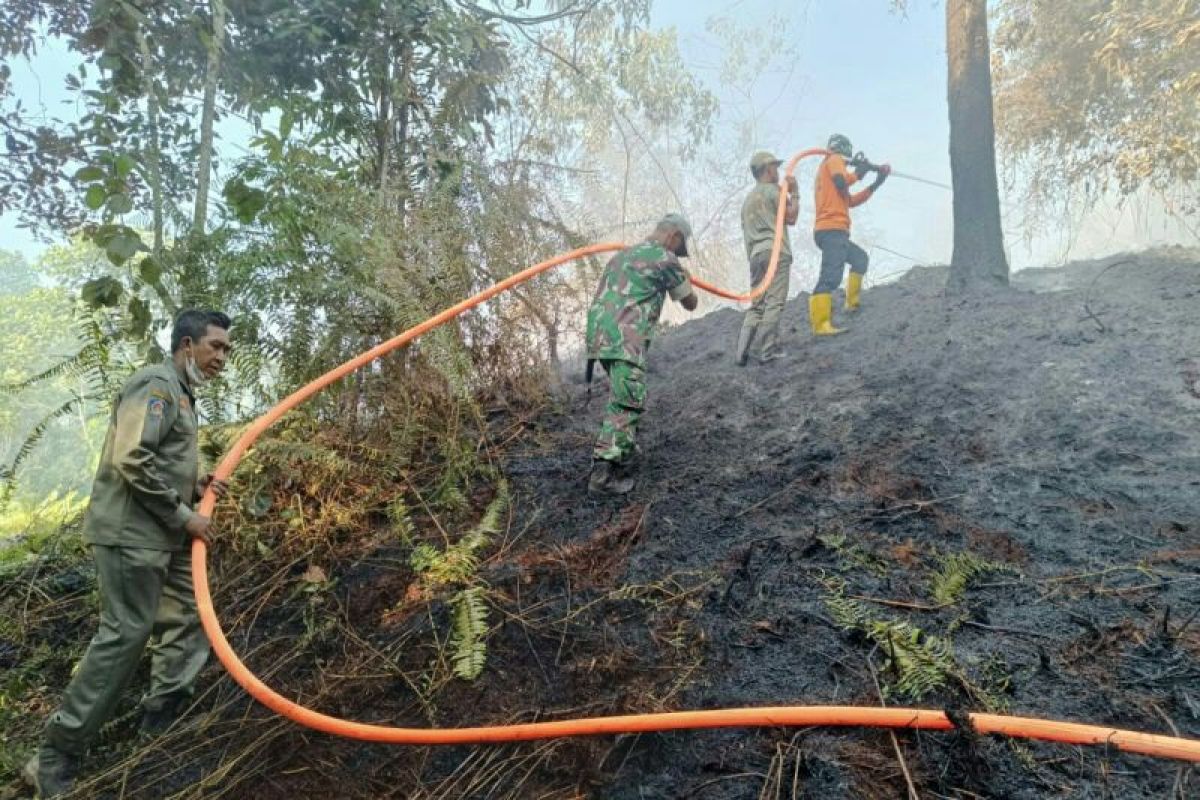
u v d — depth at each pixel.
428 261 4.54
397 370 4.24
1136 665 2.09
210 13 4.80
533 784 2.12
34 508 6.16
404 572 3.24
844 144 5.71
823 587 2.66
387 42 5.39
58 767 2.44
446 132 5.41
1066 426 3.36
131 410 2.49
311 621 3.01
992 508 2.95
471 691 2.52
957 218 5.39
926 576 2.63
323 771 2.33
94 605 3.53
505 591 2.97
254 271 3.85
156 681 2.67
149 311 3.87
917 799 1.79
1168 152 5.81
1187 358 3.62
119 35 4.43
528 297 4.89
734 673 2.33
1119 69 6.00
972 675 2.13
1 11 4.39
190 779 2.41
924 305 5.30
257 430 3.06
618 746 2.15
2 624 3.34
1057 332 4.24
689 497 3.47
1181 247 5.36
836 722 1.97
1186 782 1.73
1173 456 2.99
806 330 5.54
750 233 5.17
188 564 2.77
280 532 3.58
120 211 3.88
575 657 2.56
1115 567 2.49
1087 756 1.84
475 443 4.29
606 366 3.69
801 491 3.31
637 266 3.76
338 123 5.24
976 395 3.81
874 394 4.09
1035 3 6.72
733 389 4.65
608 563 3.08
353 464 3.78
